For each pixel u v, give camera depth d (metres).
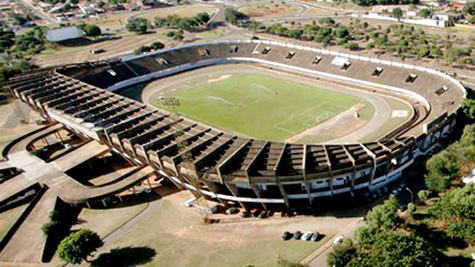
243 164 98.94
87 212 109.75
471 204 82.94
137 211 107.81
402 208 95.31
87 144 139.75
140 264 88.81
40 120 174.62
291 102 171.62
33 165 130.88
